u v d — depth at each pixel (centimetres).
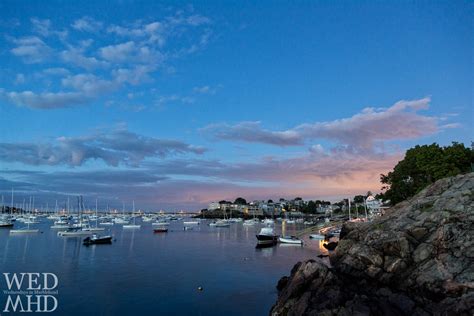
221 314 4209
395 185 9706
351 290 3644
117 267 7081
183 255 8925
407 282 3647
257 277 6228
